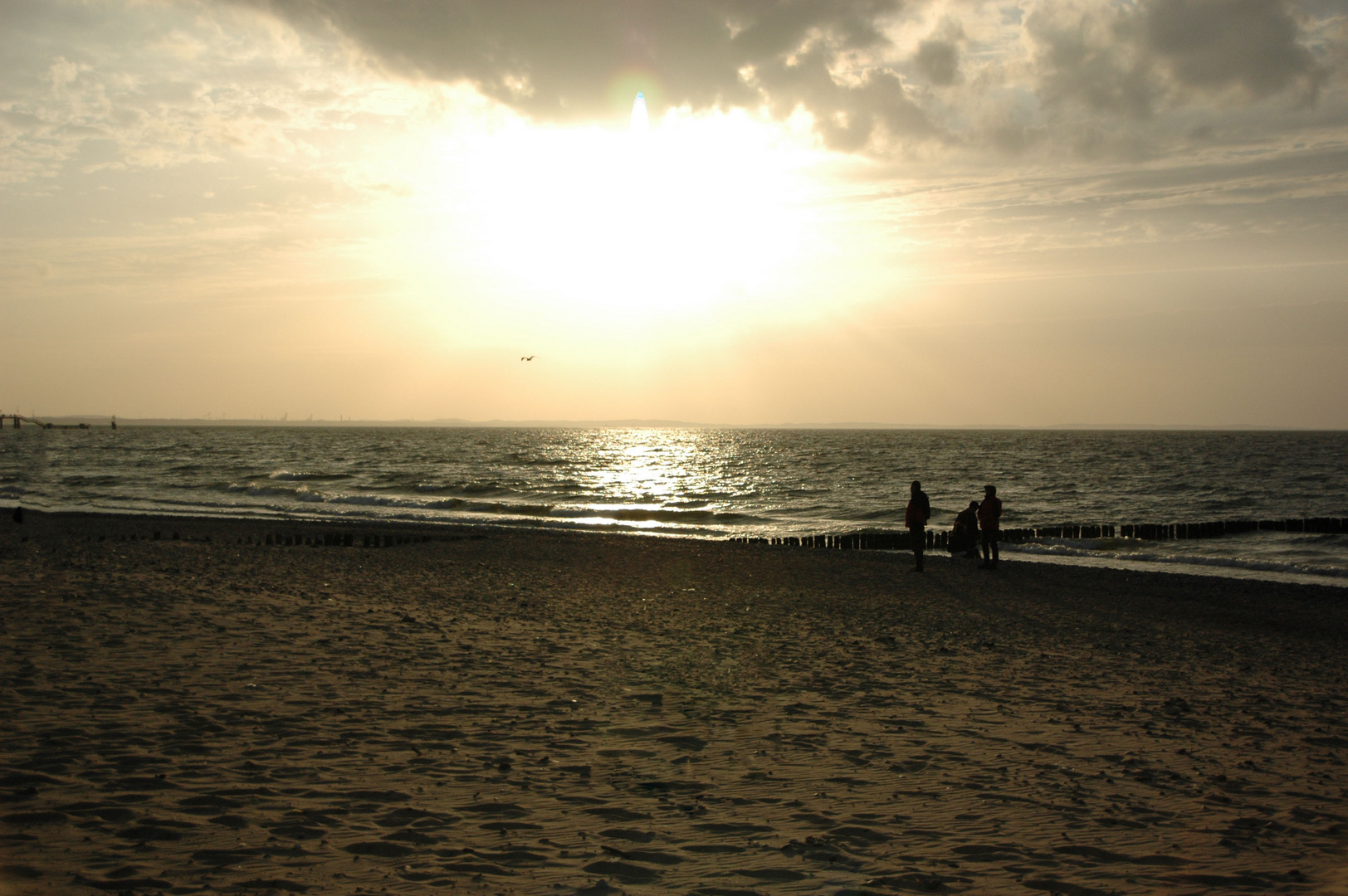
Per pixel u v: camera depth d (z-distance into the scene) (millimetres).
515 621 12547
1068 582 20453
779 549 27203
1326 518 38500
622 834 4961
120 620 10445
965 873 4578
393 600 13953
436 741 6609
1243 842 5152
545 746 6641
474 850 4621
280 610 12016
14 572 14289
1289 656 12703
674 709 7973
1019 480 68250
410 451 118188
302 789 5434
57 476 57906
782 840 4953
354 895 4016
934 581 20141
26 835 4492
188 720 6711
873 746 7000
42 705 6852
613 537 30016
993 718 8102
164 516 34156
